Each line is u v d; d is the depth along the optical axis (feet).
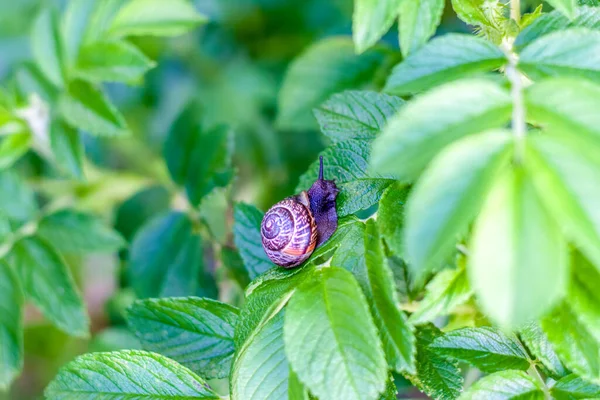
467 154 0.87
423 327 1.10
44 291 1.37
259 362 1.02
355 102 1.12
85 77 1.35
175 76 2.00
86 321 1.37
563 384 1.01
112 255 1.78
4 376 1.33
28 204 1.43
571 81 0.90
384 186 1.07
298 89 1.43
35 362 2.10
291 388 0.99
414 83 0.99
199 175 1.40
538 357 1.02
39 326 2.12
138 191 1.57
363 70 1.41
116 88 1.98
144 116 1.96
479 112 0.90
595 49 0.96
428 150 0.90
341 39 1.42
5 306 1.35
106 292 2.06
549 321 0.98
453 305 1.01
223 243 1.39
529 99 0.90
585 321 0.94
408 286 1.16
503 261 0.85
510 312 0.84
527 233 0.85
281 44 1.98
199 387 1.07
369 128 1.11
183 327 1.12
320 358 0.96
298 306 0.98
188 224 1.41
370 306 1.00
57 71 1.37
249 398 1.01
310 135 1.86
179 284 1.39
